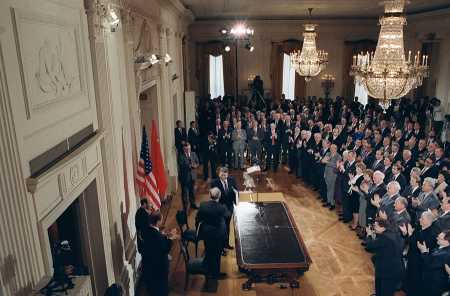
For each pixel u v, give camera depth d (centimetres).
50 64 328
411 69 589
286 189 1003
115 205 497
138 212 543
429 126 1310
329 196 874
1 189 247
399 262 504
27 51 288
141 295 587
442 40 1358
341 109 1419
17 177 264
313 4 1121
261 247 577
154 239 526
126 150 569
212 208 587
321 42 1692
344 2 1066
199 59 1673
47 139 319
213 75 1714
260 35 1661
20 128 273
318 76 1733
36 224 289
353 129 1181
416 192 664
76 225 434
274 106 1497
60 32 353
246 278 625
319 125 1099
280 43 1664
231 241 739
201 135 1304
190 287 604
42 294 283
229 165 1181
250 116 1225
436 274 478
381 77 589
